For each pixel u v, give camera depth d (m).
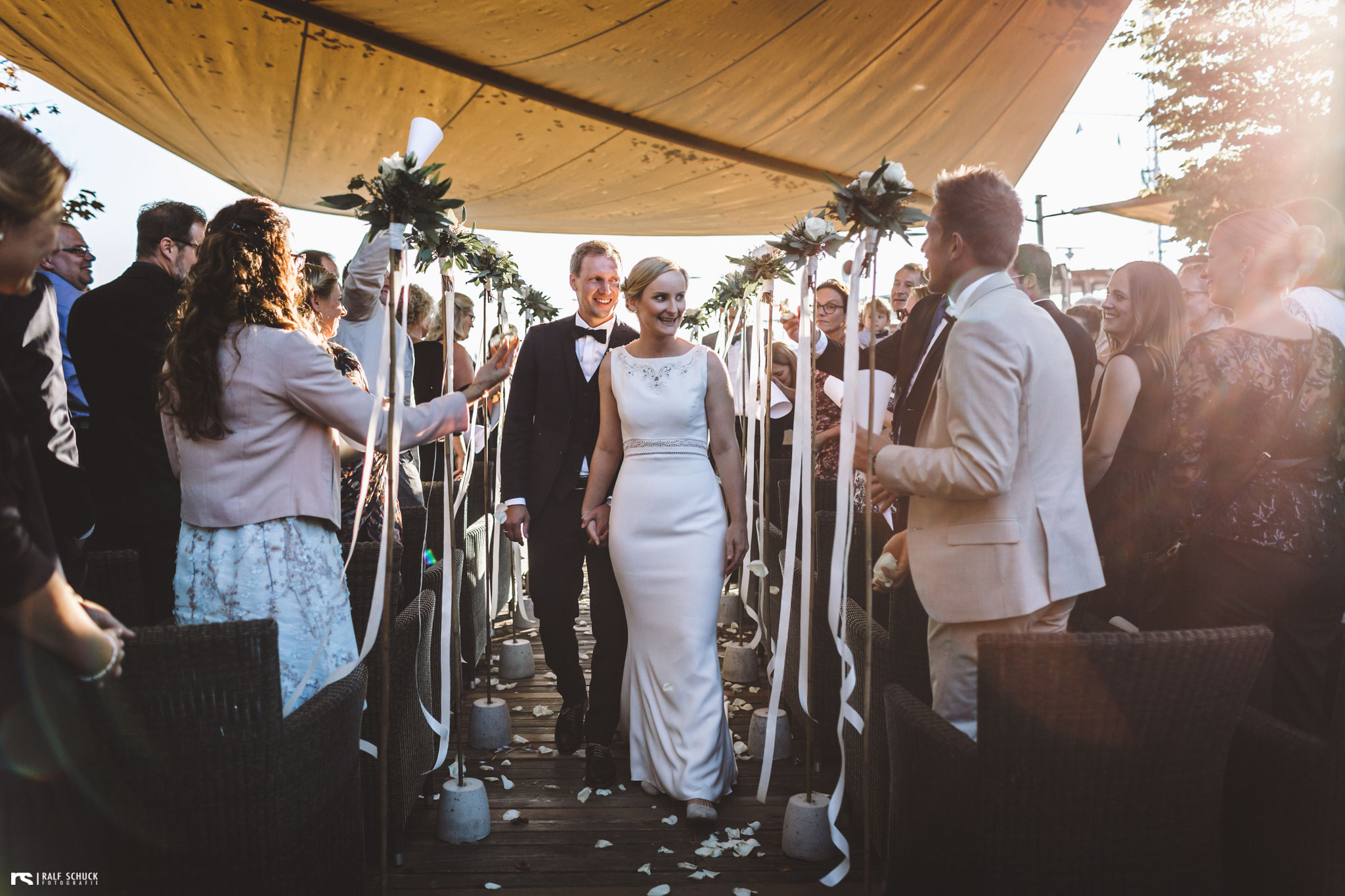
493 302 3.50
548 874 2.41
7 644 1.20
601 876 2.40
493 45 4.26
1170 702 1.58
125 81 4.82
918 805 1.78
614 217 7.33
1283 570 2.14
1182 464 2.24
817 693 3.10
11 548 1.15
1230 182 11.02
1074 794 1.59
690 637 2.84
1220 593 2.21
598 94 4.82
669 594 2.85
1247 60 10.94
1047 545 1.82
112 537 2.77
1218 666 1.58
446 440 2.47
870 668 2.06
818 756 3.14
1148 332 2.70
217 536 1.90
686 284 2.91
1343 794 1.56
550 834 2.65
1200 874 1.64
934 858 1.73
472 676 4.14
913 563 2.00
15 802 1.20
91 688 1.47
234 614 1.89
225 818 1.57
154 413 2.79
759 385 4.61
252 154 5.96
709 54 4.29
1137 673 1.56
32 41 4.45
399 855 2.46
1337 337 2.35
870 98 4.71
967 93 4.58
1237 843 1.78
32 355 2.06
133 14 4.12
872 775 2.29
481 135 5.45
